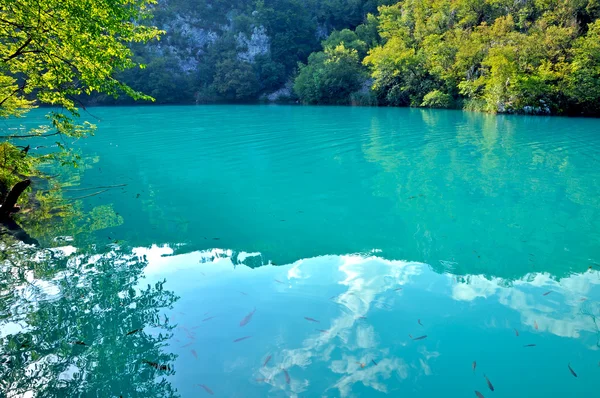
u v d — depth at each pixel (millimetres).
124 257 5863
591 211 7852
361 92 43125
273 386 3162
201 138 18688
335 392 3080
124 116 31125
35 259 5730
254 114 31906
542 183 9891
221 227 7293
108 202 8859
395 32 43062
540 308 4363
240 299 4586
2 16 6203
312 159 13445
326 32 62719
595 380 3229
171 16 57625
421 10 41062
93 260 5738
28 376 3334
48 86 7312
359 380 3219
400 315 4215
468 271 5367
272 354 3570
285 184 10375
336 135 18641
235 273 5328
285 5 60375
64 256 5863
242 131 21000
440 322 4074
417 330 3934
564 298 4590
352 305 4430
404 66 37688
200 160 13641
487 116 26328
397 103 39531
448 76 33438
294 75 56688
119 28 6770
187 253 6051
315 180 10742
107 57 7004
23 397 3104
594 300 4535
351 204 8641
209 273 5324
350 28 63000
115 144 17219
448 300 4547
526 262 5637
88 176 11391
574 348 3635
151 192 9703
